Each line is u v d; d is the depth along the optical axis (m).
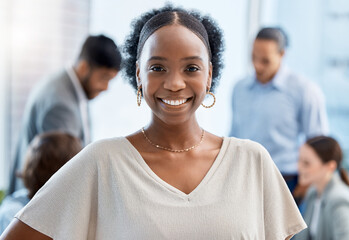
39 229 1.09
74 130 2.41
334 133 3.56
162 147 1.13
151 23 1.09
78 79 2.43
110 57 2.37
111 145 1.12
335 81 3.54
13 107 3.13
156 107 1.07
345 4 3.49
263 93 2.93
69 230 1.08
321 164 2.30
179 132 1.12
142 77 1.08
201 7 3.28
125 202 1.06
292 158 2.91
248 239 1.07
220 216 1.06
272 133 2.90
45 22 3.11
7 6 3.01
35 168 1.67
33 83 3.15
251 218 1.09
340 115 3.56
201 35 1.09
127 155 1.11
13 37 3.06
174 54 1.03
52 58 3.16
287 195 1.19
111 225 1.08
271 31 2.85
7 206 1.81
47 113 2.38
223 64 1.23
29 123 2.47
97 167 1.10
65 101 2.38
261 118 2.93
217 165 1.12
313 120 2.89
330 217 2.17
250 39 3.60
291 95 2.88
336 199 2.17
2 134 3.14
